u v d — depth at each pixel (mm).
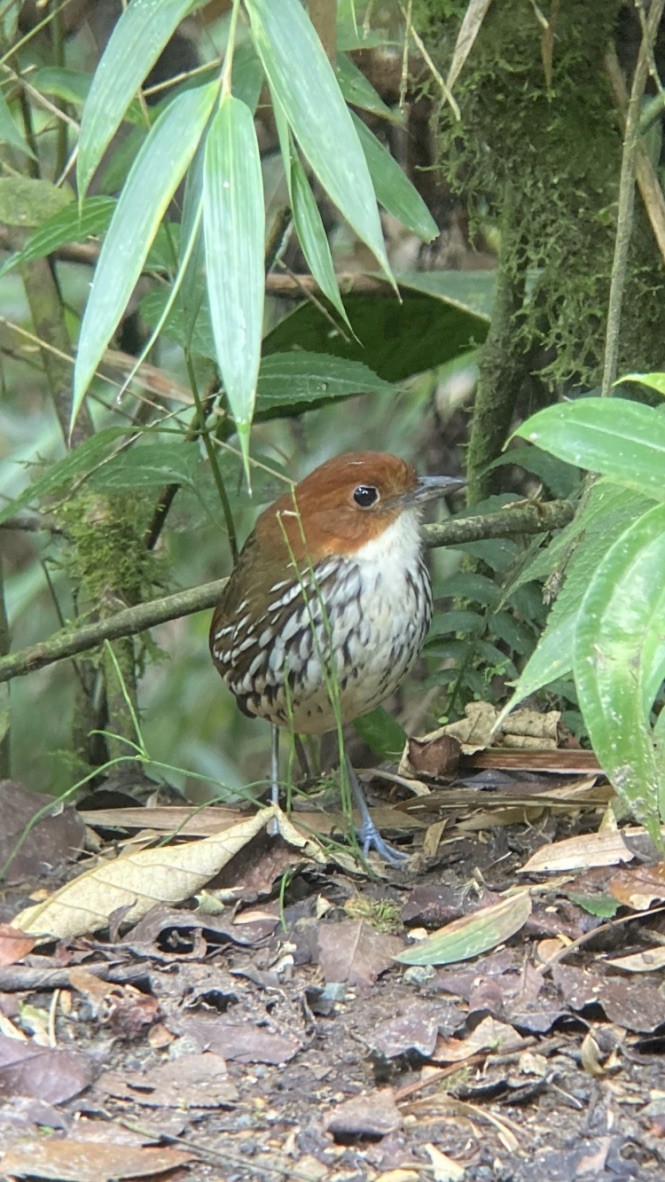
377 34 8672
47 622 14539
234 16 5418
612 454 4754
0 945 6707
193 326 8336
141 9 5715
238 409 5129
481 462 10711
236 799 10445
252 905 7332
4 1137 5223
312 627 8062
